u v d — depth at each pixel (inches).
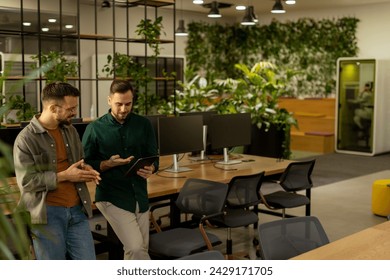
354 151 446.6
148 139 142.1
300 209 257.1
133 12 446.9
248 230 221.6
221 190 150.5
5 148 55.2
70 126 120.0
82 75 413.4
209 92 333.7
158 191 159.8
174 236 145.7
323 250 103.4
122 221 134.2
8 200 66.6
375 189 246.4
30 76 64.3
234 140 211.5
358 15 462.0
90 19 415.8
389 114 443.8
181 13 492.7
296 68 505.7
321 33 486.6
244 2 425.1
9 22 336.2
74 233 117.8
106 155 136.8
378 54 454.0
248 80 341.4
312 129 484.1
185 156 225.6
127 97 133.5
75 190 117.3
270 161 217.5
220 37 531.5
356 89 441.7
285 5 457.4
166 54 482.0
